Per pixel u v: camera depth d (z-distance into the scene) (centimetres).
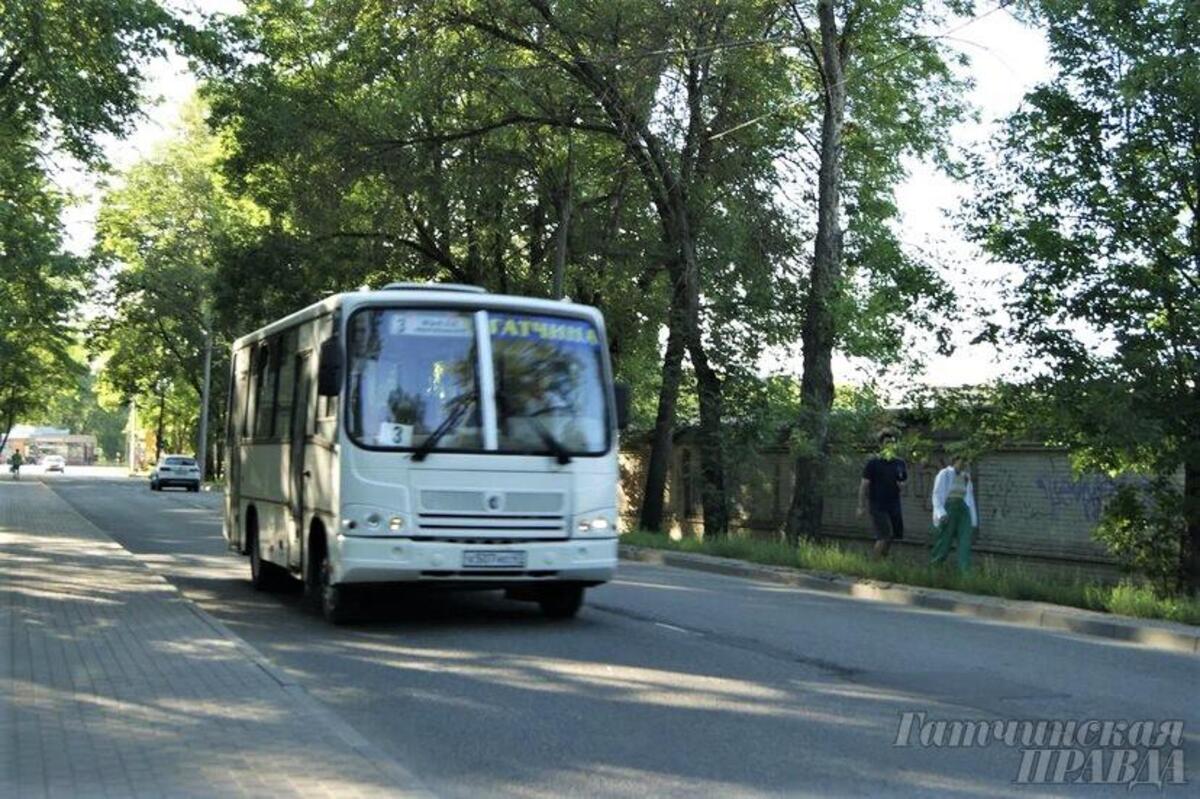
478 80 2664
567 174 2922
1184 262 1730
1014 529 2153
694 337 2728
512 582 1169
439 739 754
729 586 1750
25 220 3297
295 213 3234
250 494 1602
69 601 1327
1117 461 1766
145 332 7419
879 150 2873
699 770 681
